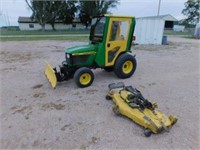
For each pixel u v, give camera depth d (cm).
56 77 480
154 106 355
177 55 988
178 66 743
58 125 329
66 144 282
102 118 349
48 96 450
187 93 466
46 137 298
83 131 311
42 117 356
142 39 1422
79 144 281
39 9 3269
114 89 428
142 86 512
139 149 269
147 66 736
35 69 686
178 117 353
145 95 453
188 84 532
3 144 284
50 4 3322
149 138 292
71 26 4512
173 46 1378
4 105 407
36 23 4334
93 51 506
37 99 434
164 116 324
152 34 1434
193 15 4372
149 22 1388
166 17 4253
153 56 951
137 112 328
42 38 1877
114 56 544
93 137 295
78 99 431
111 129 315
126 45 557
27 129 319
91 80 507
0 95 459
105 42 504
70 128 320
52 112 374
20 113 372
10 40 1647
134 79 572
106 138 292
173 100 426
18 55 963
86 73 491
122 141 285
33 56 934
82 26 4572
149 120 302
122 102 366
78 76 477
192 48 1269
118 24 509
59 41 1619
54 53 1012
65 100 427
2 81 560
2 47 1234
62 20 4300
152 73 639
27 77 595
